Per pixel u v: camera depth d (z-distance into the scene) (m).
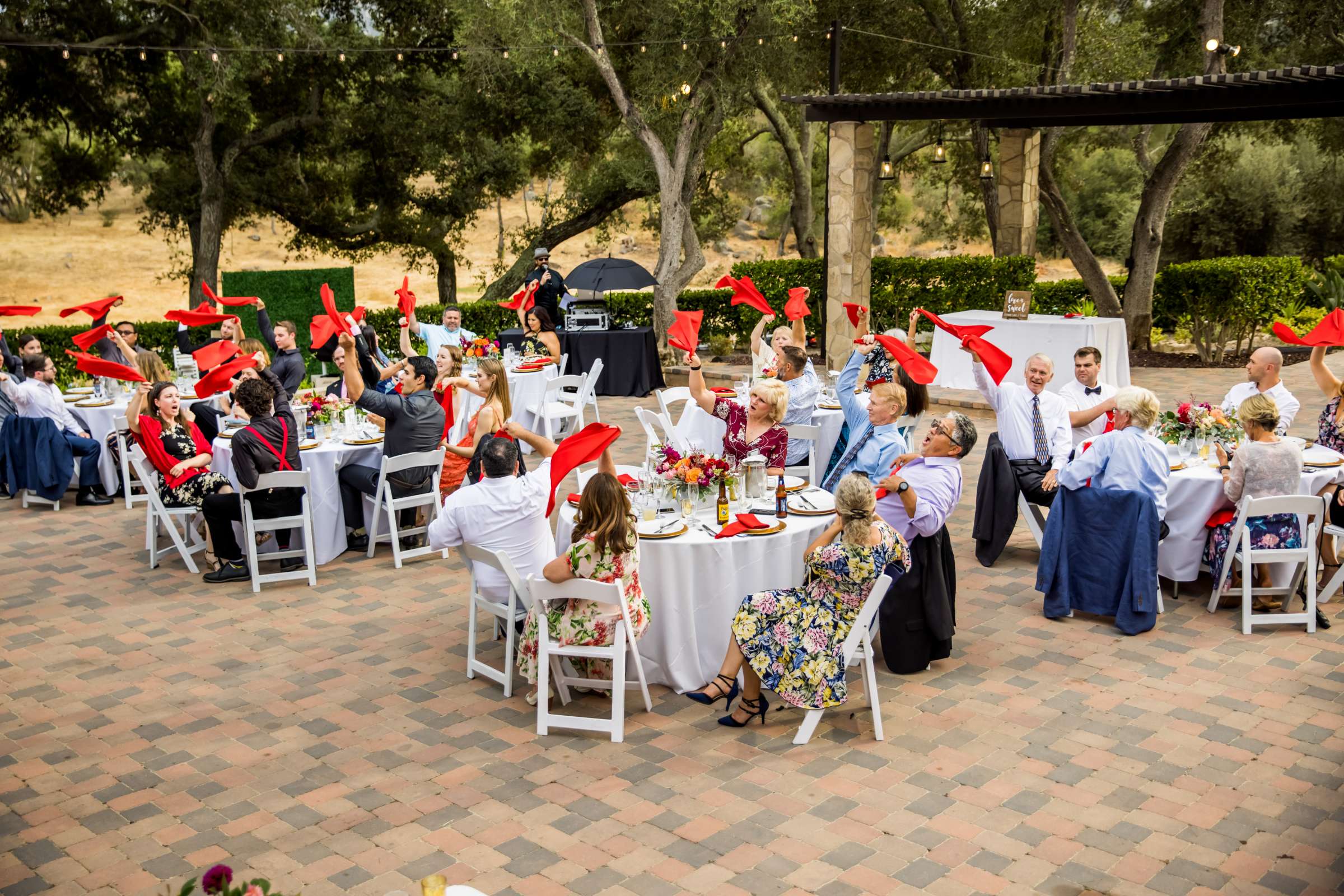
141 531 8.05
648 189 22.36
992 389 6.79
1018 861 3.65
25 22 17.55
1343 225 24.75
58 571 7.11
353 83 20.17
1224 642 5.55
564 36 14.17
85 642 5.86
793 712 4.86
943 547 5.23
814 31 16.77
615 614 4.67
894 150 21.31
